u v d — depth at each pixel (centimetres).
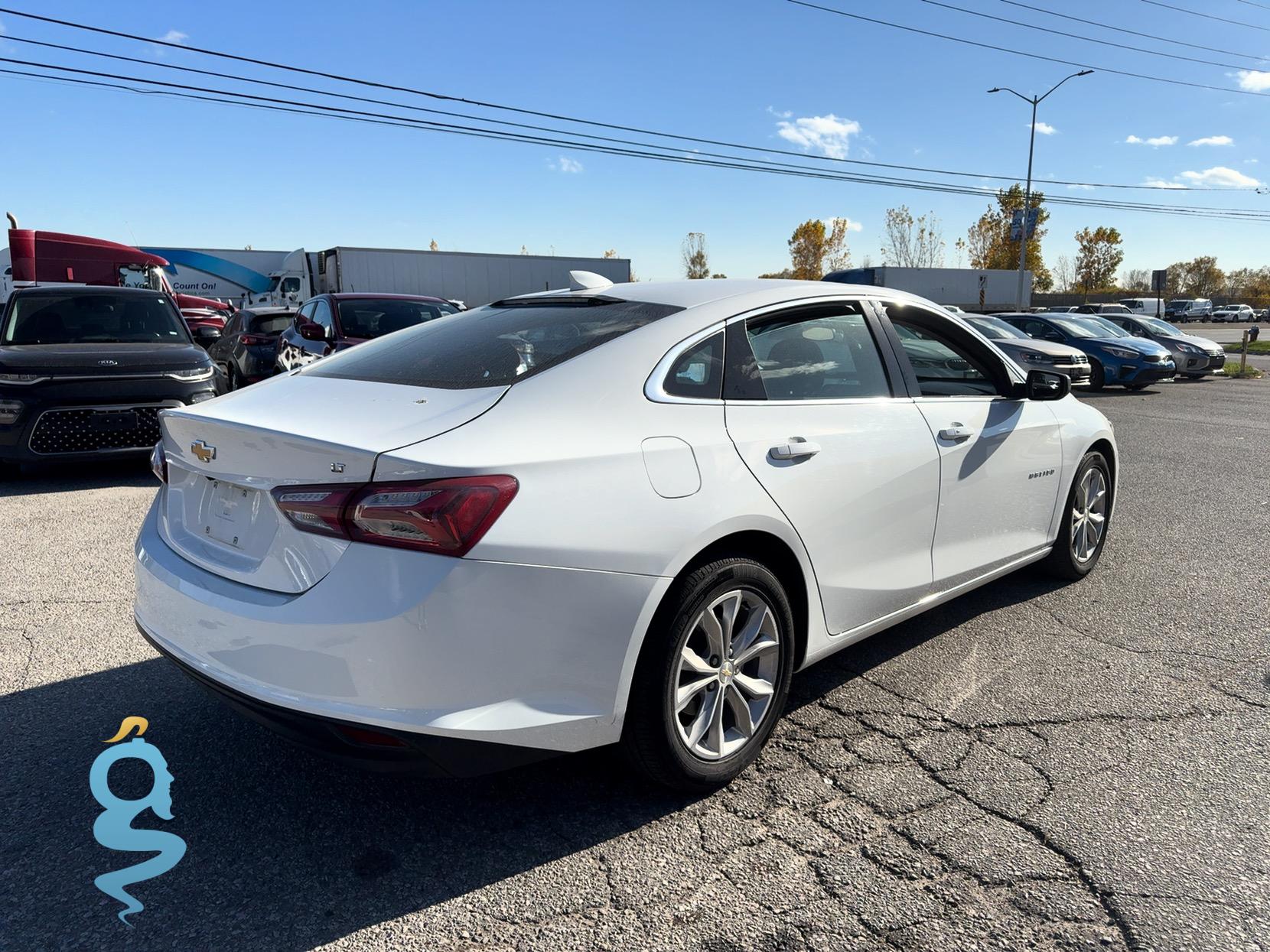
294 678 215
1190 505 668
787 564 287
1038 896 221
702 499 250
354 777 281
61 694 335
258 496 235
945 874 230
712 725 266
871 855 239
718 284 317
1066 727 311
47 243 1998
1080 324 1766
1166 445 973
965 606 435
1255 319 6800
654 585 238
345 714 210
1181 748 296
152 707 325
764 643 276
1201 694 338
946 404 353
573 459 229
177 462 270
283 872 233
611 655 233
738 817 258
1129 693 338
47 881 228
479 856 240
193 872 233
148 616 263
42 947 204
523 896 224
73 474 767
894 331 345
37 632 394
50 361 685
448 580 207
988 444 366
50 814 258
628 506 234
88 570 486
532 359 263
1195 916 213
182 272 2966
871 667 363
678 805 264
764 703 281
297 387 285
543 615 220
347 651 209
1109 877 228
